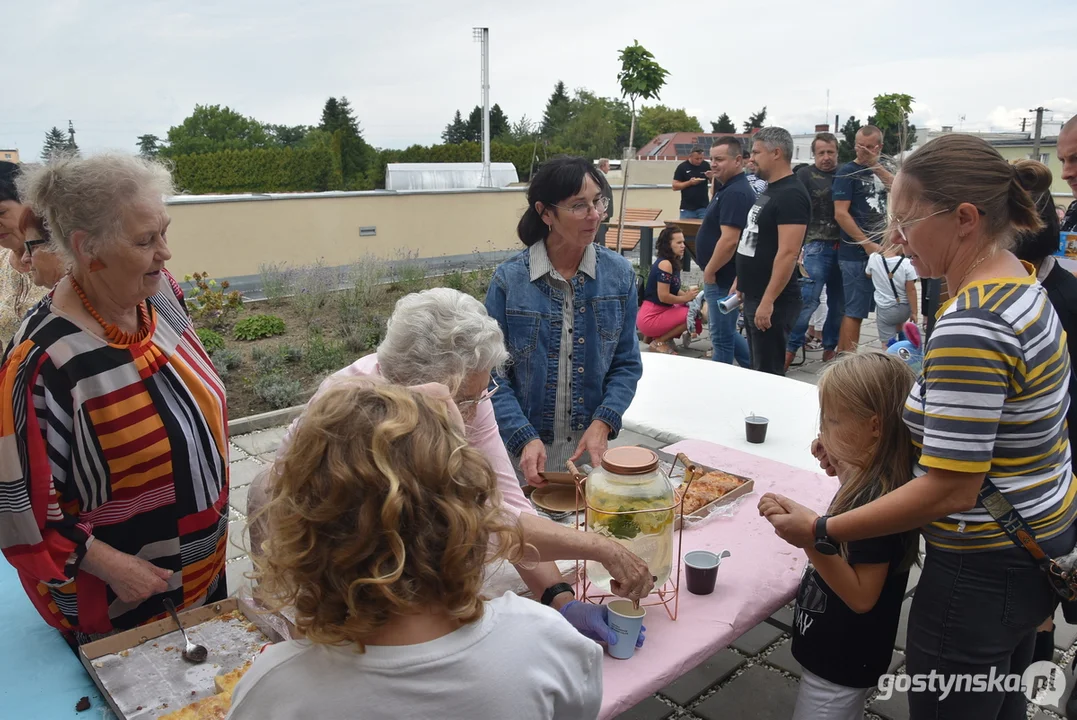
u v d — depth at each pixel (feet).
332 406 2.90
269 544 2.79
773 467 8.54
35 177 5.02
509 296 7.79
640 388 11.72
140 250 5.01
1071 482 4.96
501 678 2.86
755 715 7.85
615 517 5.57
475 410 5.73
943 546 5.04
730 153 17.16
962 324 4.49
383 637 2.81
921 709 5.40
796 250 14.62
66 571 5.08
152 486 5.50
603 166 51.96
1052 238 6.38
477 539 2.89
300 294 28.58
